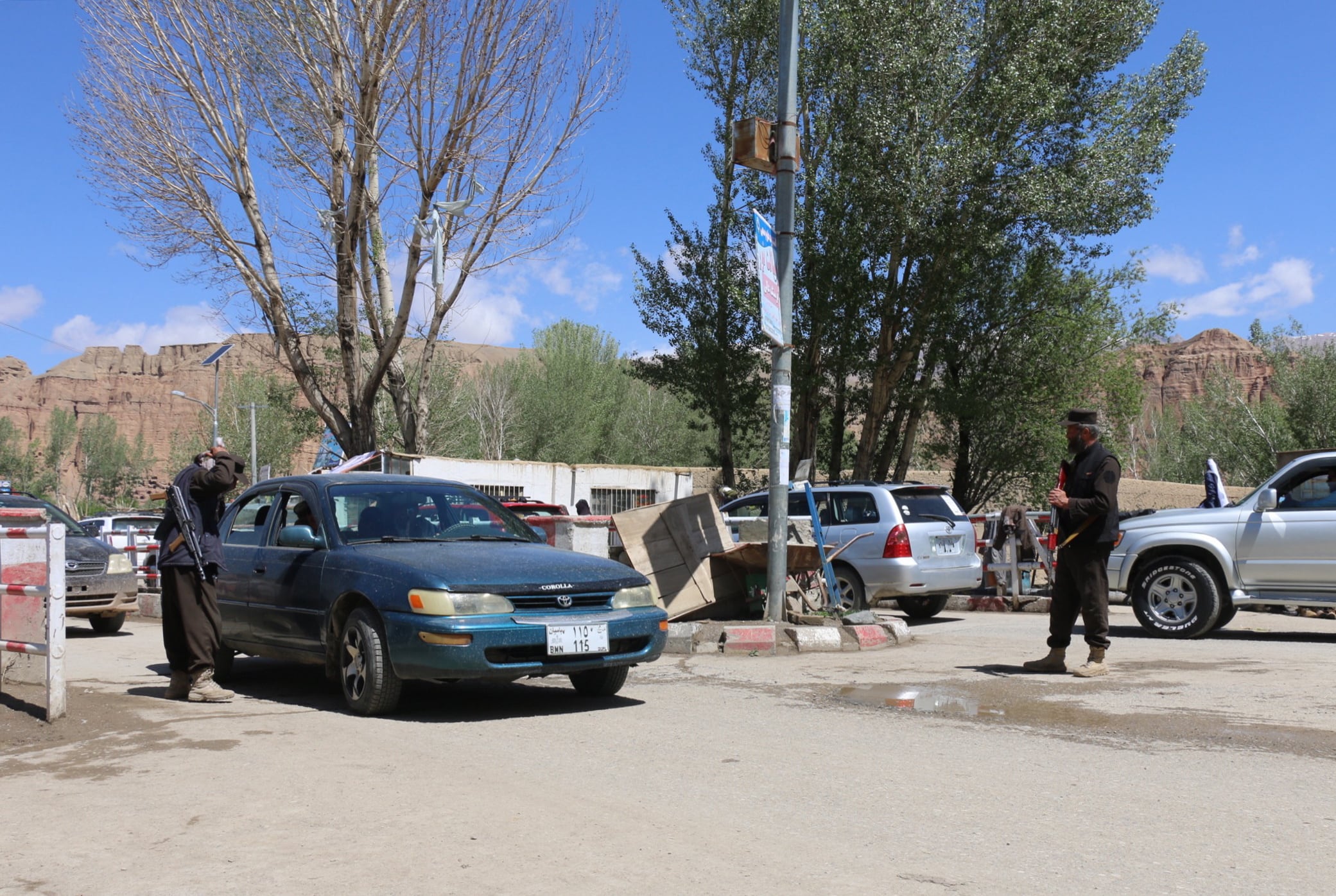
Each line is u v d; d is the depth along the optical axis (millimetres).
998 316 25594
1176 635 11047
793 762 5340
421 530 7957
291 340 24125
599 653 7012
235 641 8547
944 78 21656
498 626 6641
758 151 10281
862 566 12742
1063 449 27891
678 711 6906
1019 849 3883
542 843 4023
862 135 22062
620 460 63000
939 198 21656
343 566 7367
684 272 26031
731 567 11312
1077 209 22234
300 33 21250
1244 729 5977
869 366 24688
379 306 25531
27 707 7094
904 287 24250
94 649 11609
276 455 72562
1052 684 7672
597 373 62844
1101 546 7949
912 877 3588
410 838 4094
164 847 4047
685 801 4609
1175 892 3416
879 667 8828
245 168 22875
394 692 6895
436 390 49594
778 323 9898
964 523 13398
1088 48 23000
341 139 22266
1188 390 189250
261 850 3977
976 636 11492
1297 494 10875
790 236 10445
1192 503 48938
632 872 3674
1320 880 3516
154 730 6387
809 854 3861
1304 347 47688
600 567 7375
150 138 21656
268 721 6707
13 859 3951
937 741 5793
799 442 25984
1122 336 28281
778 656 9734
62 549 6688
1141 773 5012
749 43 24609
